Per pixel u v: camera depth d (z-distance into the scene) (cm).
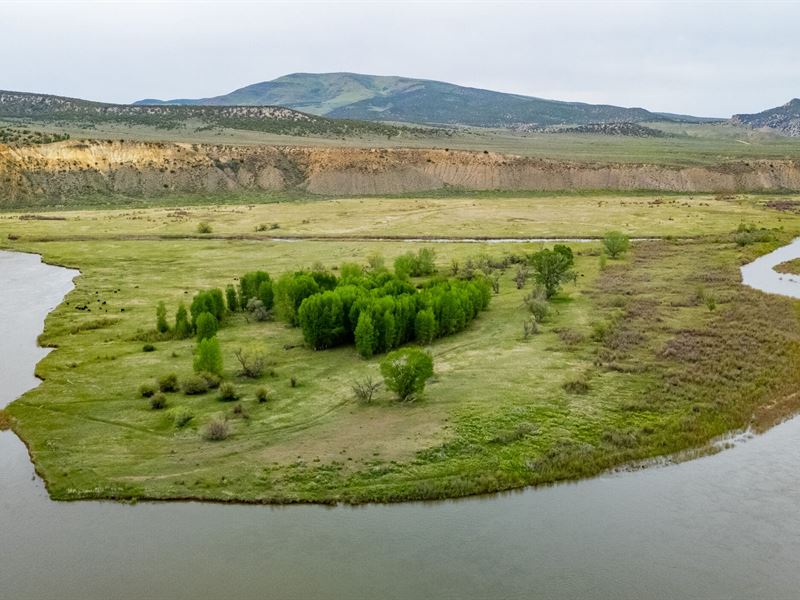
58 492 4575
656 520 4244
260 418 5578
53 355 7362
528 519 4275
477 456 4925
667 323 8162
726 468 4881
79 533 4156
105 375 6669
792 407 5884
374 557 3906
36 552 3972
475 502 4478
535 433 5253
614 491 4594
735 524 4197
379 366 6744
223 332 8206
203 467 4822
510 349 7244
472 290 8544
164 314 8138
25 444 5291
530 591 3606
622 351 7100
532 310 8425
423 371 5778
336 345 7512
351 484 4603
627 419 5538
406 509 4394
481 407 5666
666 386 6144
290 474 4709
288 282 8438
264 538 4097
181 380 6444
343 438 5181
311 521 4266
